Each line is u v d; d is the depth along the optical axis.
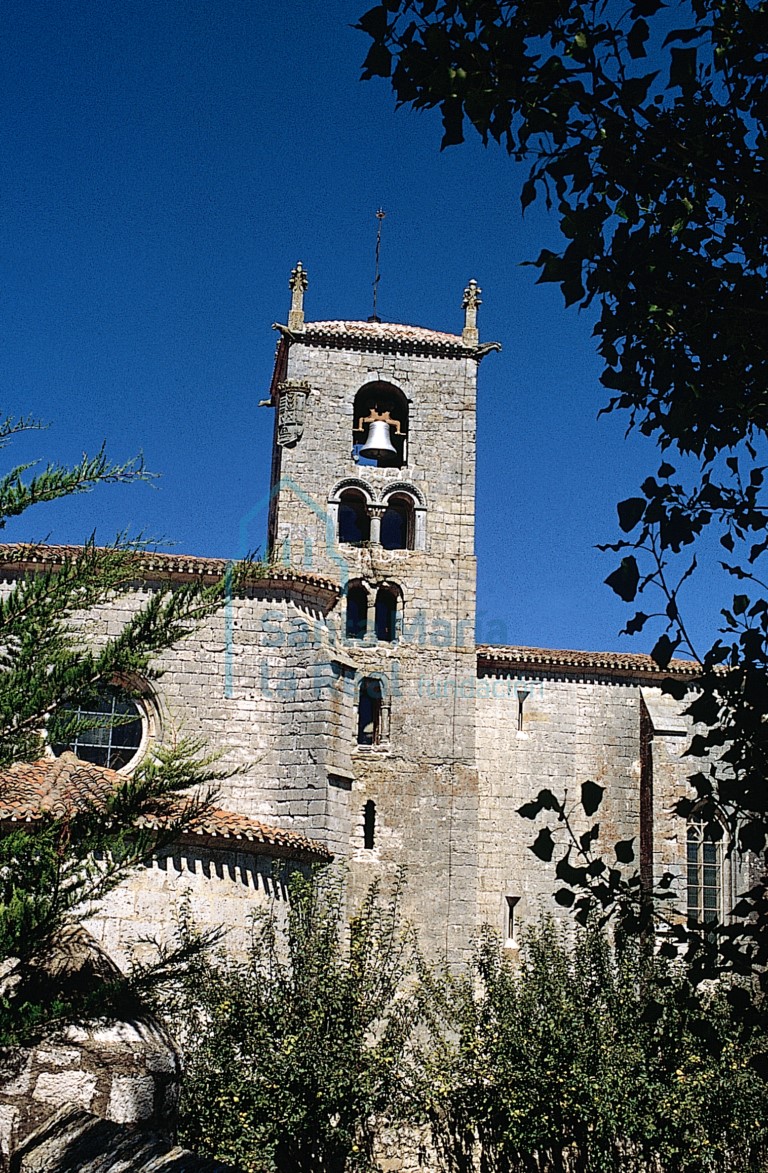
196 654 31.16
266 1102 19.50
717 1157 22.81
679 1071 21.69
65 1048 10.75
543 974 24.48
